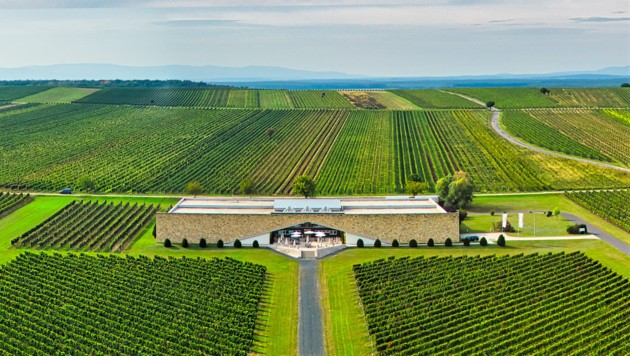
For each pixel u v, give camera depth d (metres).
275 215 151.38
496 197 196.88
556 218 171.38
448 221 151.12
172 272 128.12
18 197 192.38
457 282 121.44
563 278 123.00
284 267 136.12
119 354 94.75
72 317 107.62
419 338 100.00
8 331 102.19
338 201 158.25
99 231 161.50
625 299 113.00
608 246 146.12
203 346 97.12
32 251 146.50
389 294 116.81
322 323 108.44
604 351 95.25
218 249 149.50
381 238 151.62
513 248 146.25
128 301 113.62
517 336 99.31
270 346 100.56
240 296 116.88
